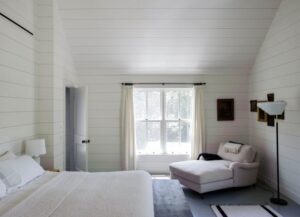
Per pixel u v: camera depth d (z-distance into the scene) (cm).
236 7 362
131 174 267
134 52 440
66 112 477
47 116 342
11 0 277
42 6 341
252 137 482
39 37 341
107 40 415
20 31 296
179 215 198
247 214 302
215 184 359
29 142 294
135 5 357
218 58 457
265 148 427
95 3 355
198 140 484
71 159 478
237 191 385
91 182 236
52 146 341
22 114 301
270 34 398
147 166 496
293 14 335
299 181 332
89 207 175
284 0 353
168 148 506
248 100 496
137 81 492
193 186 359
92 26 390
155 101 505
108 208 173
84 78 489
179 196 238
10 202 188
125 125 482
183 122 505
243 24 390
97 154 493
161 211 205
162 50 436
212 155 443
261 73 438
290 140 351
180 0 349
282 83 368
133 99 489
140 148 505
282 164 371
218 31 400
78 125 441
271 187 404
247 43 427
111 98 491
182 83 493
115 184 230
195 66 475
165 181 284
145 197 201
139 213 166
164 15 371
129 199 191
